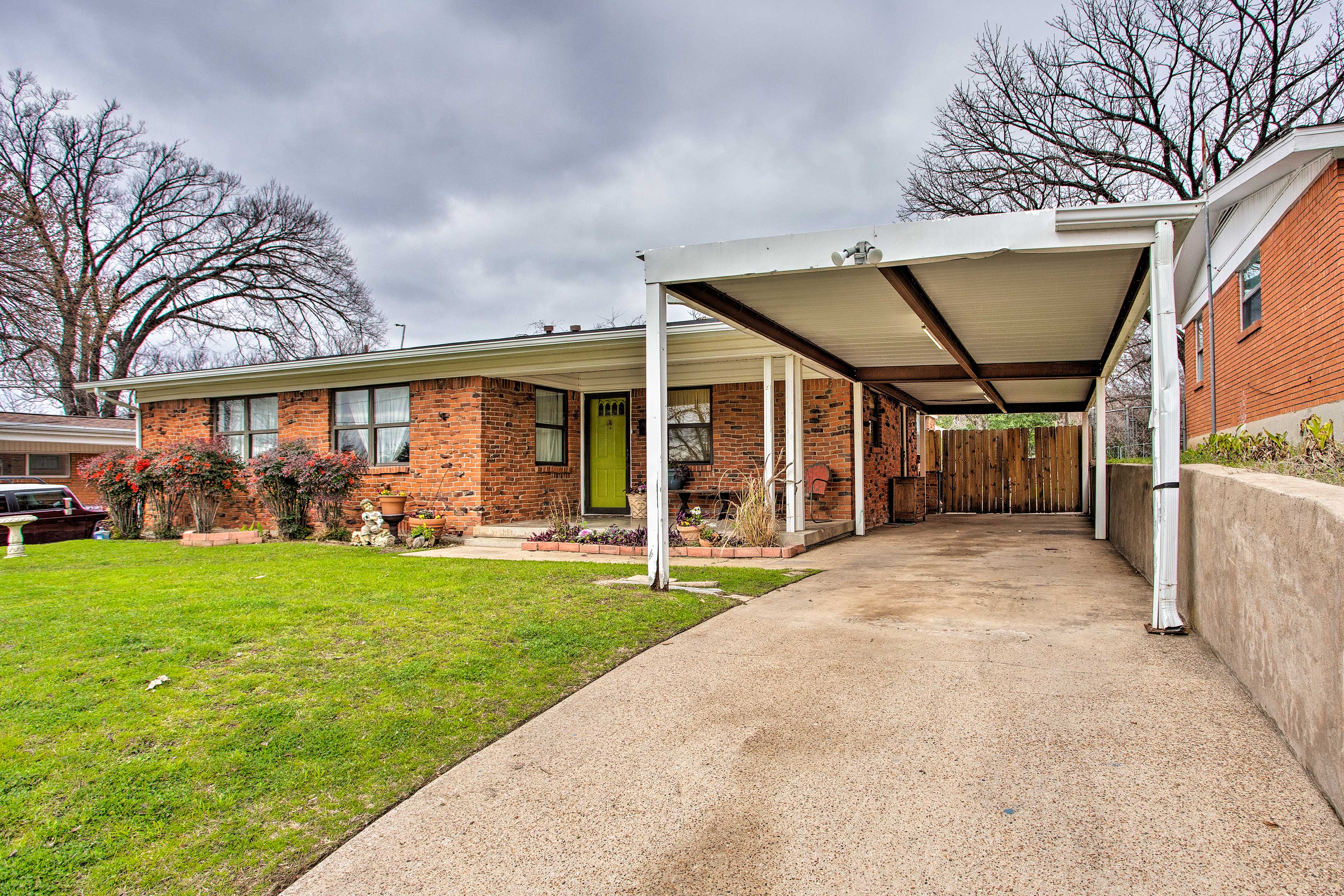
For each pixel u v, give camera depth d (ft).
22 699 12.89
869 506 42.98
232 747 11.10
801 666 14.78
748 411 41.78
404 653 15.64
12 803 9.43
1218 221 37.37
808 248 20.22
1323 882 7.40
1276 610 10.94
